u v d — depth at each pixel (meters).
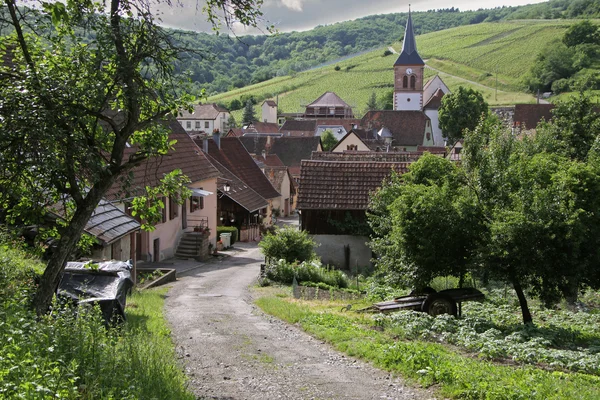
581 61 125.62
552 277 15.89
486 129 20.50
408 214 17.59
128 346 9.18
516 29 177.25
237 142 58.84
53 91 9.20
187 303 18.31
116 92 10.33
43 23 9.80
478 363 11.00
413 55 105.31
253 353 11.60
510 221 15.72
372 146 83.00
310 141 85.88
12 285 10.45
